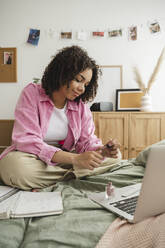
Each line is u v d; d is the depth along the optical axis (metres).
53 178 1.08
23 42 2.61
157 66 2.34
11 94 2.65
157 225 0.45
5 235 0.59
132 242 0.48
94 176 1.11
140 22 2.56
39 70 2.62
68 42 2.60
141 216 0.52
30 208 0.71
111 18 2.57
